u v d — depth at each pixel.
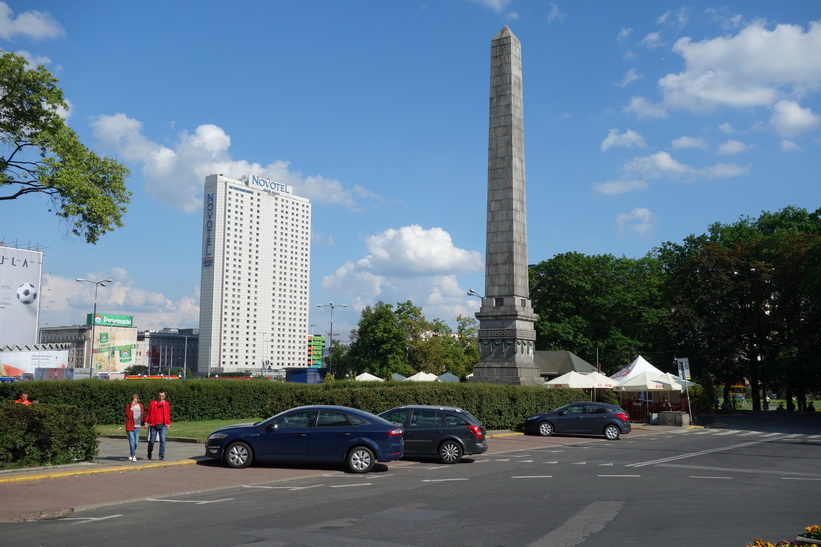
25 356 83.25
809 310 58.72
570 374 43.38
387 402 28.30
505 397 34.53
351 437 18.75
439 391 30.95
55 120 25.38
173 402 37.38
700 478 17.78
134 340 176.62
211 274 187.50
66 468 18.03
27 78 24.19
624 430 31.91
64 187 24.73
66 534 10.67
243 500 14.02
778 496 14.73
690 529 11.10
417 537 10.48
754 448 27.08
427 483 16.73
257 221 196.75
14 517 12.07
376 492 15.20
